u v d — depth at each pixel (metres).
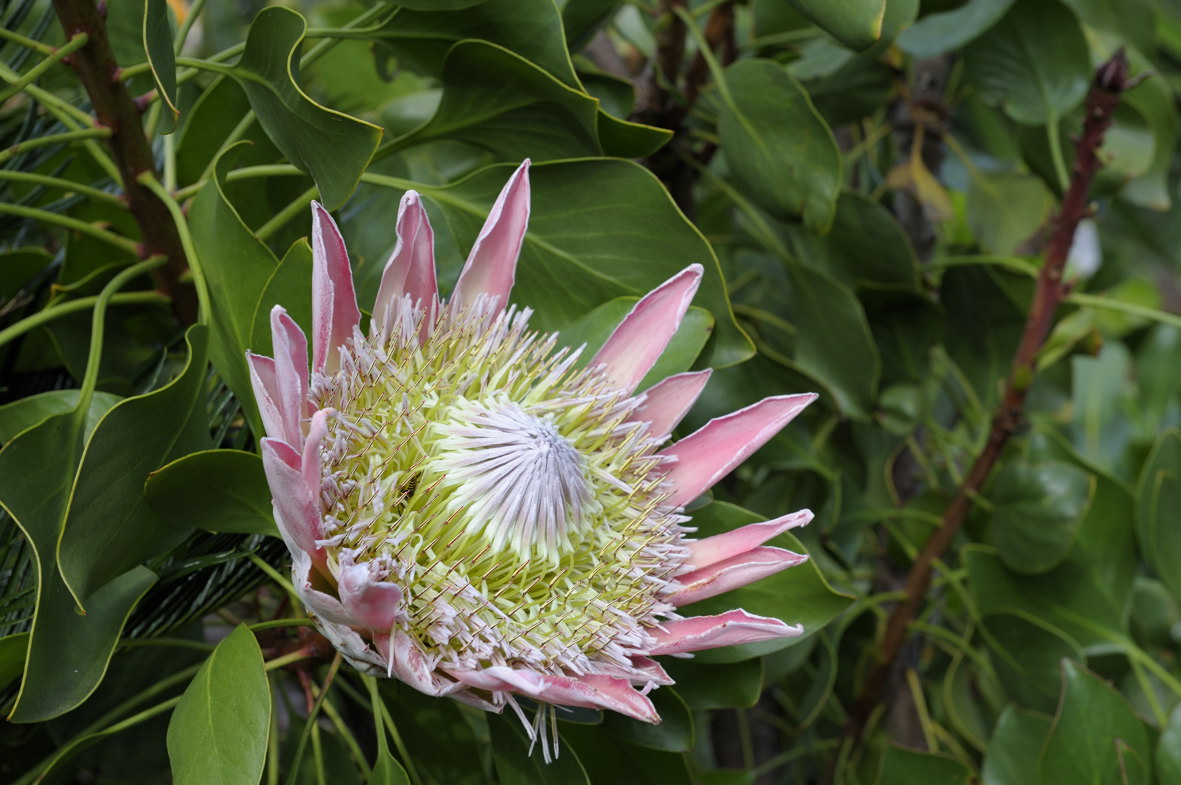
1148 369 1.82
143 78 1.12
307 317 0.95
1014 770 1.13
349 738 1.04
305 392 0.92
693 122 1.22
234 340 0.96
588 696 0.90
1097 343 1.29
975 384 1.27
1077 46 1.18
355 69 1.38
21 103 1.14
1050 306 1.16
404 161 1.14
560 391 0.99
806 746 1.27
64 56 0.97
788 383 1.15
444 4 0.98
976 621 1.19
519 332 0.98
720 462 0.99
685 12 1.12
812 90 1.22
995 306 1.24
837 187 1.07
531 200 1.01
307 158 0.94
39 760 1.07
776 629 0.93
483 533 0.96
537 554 0.96
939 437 1.28
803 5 0.99
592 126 1.00
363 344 0.95
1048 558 1.16
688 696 1.02
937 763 1.12
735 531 0.98
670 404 1.00
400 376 0.96
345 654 0.92
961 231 1.51
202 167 1.09
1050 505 1.17
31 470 0.92
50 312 0.97
